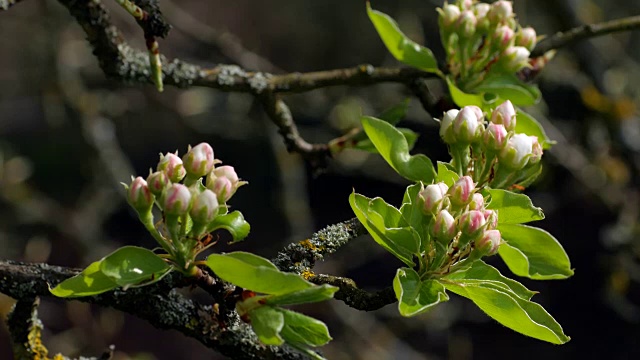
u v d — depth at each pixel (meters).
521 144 2.67
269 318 2.21
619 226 7.20
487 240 2.42
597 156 7.32
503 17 3.35
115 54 3.77
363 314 7.89
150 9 3.07
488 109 3.30
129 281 2.26
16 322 2.74
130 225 11.30
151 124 11.84
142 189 2.35
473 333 11.02
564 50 7.50
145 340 11.09
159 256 2.34
